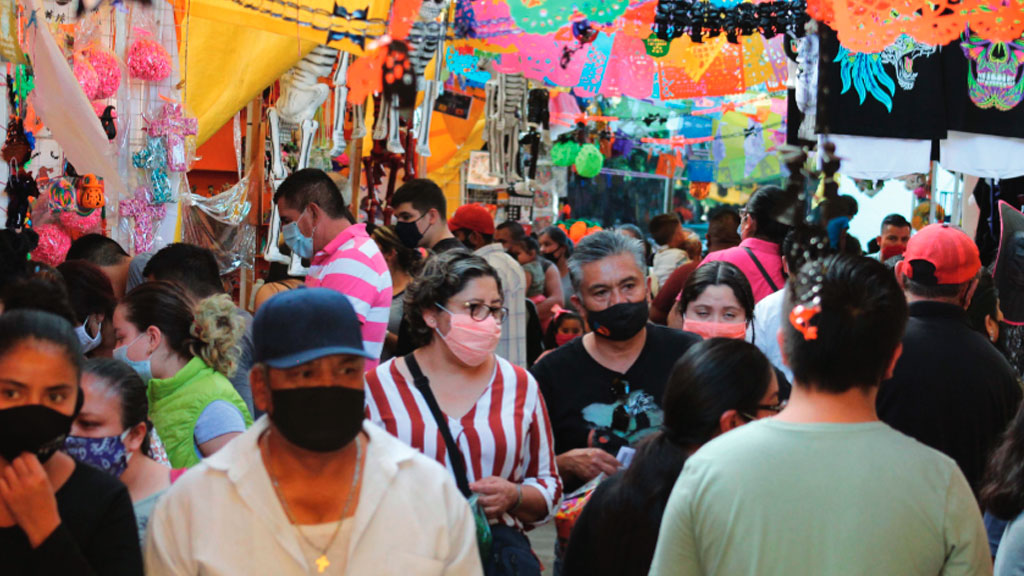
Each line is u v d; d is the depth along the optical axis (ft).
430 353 11.37
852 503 7.23
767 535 7.33
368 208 26.86
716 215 25.32
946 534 7.31
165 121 20.12
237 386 14.40
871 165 20.24
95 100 19.40
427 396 11.05
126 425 9.56
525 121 35.91
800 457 7.42
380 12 17.44
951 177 33.06
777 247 17.20
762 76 27.66
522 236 29.04
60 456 7.54
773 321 15.21
